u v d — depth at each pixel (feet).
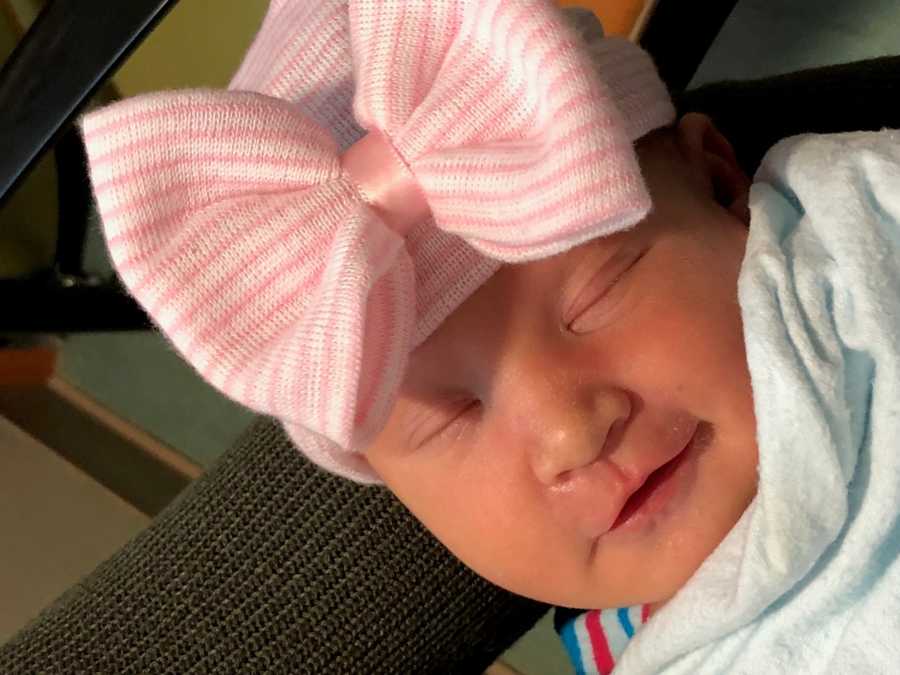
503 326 1.61
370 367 1.41
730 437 1.60
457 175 1.38
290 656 2.17
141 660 2.19
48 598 3.97
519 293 1.61
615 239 1.64
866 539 1.51
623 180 1.27
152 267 1.45
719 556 1.62
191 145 1.46
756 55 2.88
